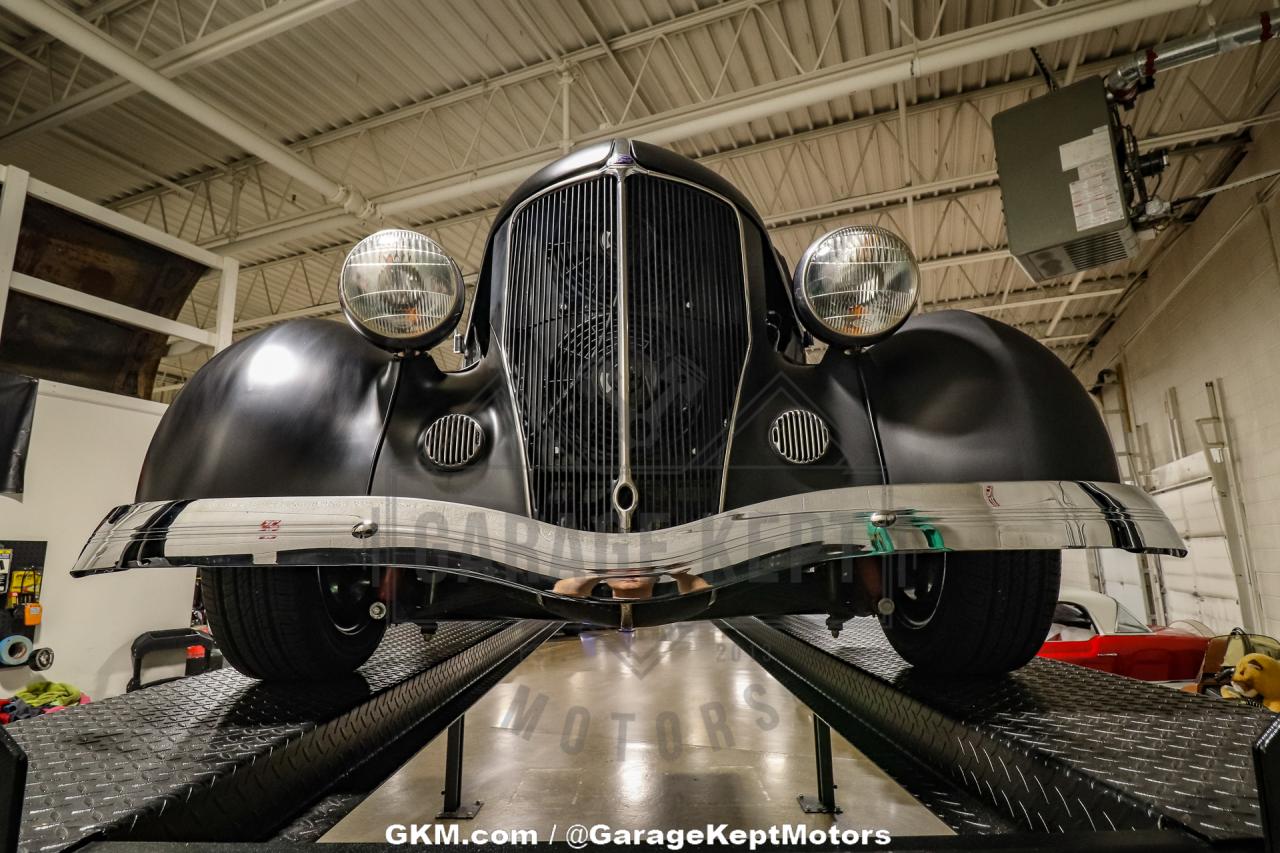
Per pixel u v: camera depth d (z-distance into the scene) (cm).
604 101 625
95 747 91
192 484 116
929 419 118
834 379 130
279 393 123
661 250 133
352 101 619
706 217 140
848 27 535
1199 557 859
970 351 124
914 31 540
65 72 579
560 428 124
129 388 433
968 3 510
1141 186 436
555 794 263
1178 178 756
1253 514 729
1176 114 646
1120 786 70
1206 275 792
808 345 178
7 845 48
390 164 718
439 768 301
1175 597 945
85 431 379
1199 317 819
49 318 391
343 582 146
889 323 125
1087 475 112
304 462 118
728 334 135
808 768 293
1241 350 724
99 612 378
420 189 634
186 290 466
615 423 121
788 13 519
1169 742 87
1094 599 459
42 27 414
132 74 453
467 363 177
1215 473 771
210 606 130
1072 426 115
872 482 118
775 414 130
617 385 122
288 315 1071
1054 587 128
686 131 521
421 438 125
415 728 141
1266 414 688
